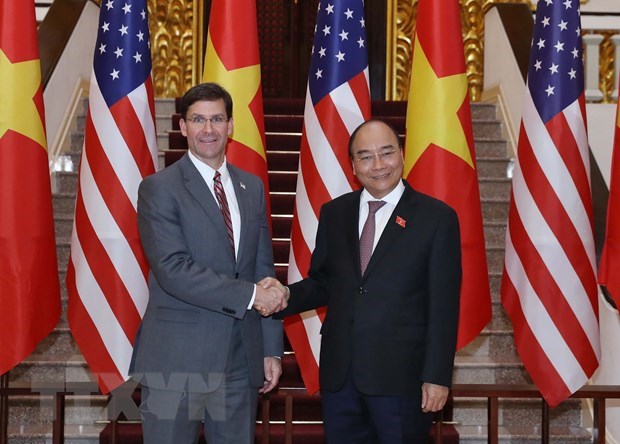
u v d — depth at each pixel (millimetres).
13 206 3678
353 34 4047
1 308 3656
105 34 4031
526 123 4000
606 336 4266
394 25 8328
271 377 3051
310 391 4070
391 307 2834
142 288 3967
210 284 2729
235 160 4039
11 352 3639
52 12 6195
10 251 3666
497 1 7805
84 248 3953
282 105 7129
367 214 3000
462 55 3982
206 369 2791
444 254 2836
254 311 2926
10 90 3715
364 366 2828
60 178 5738
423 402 2791
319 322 4074
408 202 2918
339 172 3975
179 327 2812
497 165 6266
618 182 3781
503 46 6695
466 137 3941
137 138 3979
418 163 3926
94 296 3930
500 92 6738
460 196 3900
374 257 2871
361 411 2943
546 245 3877
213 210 2840
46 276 3746
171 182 2842
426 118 3934
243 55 4082
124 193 3939
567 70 3941
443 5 3951
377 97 8383
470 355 4910
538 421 4613
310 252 3984
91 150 3990
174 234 2793
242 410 2873
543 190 3900
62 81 5852
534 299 3891
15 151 3699
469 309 3895
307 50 8836
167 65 8234
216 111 2846
